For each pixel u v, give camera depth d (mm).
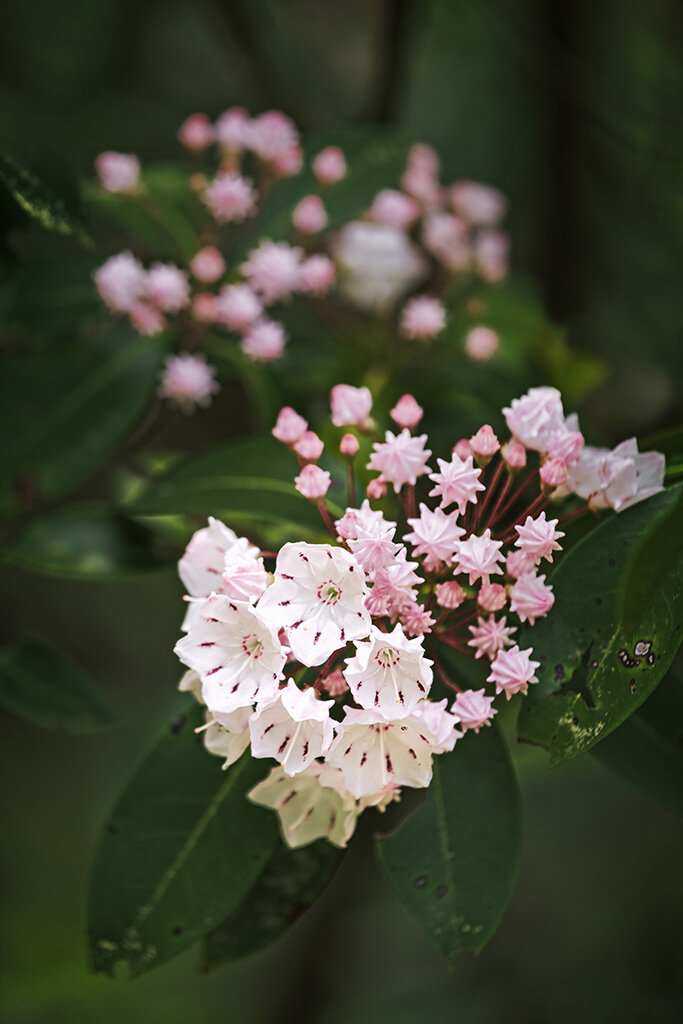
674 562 545
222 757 600
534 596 560
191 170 741
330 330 767
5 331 694
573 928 945
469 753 582
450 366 749
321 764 550
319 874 605
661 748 588
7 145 634
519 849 575
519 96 950
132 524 666
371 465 573
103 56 964
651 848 966
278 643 541
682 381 847
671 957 897
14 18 938
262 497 605
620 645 556
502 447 580
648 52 885
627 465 569
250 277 706
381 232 757
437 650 583
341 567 545
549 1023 883
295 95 934
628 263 889
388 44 827
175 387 694
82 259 712
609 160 888
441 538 557
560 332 751
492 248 799
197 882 594
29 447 683
